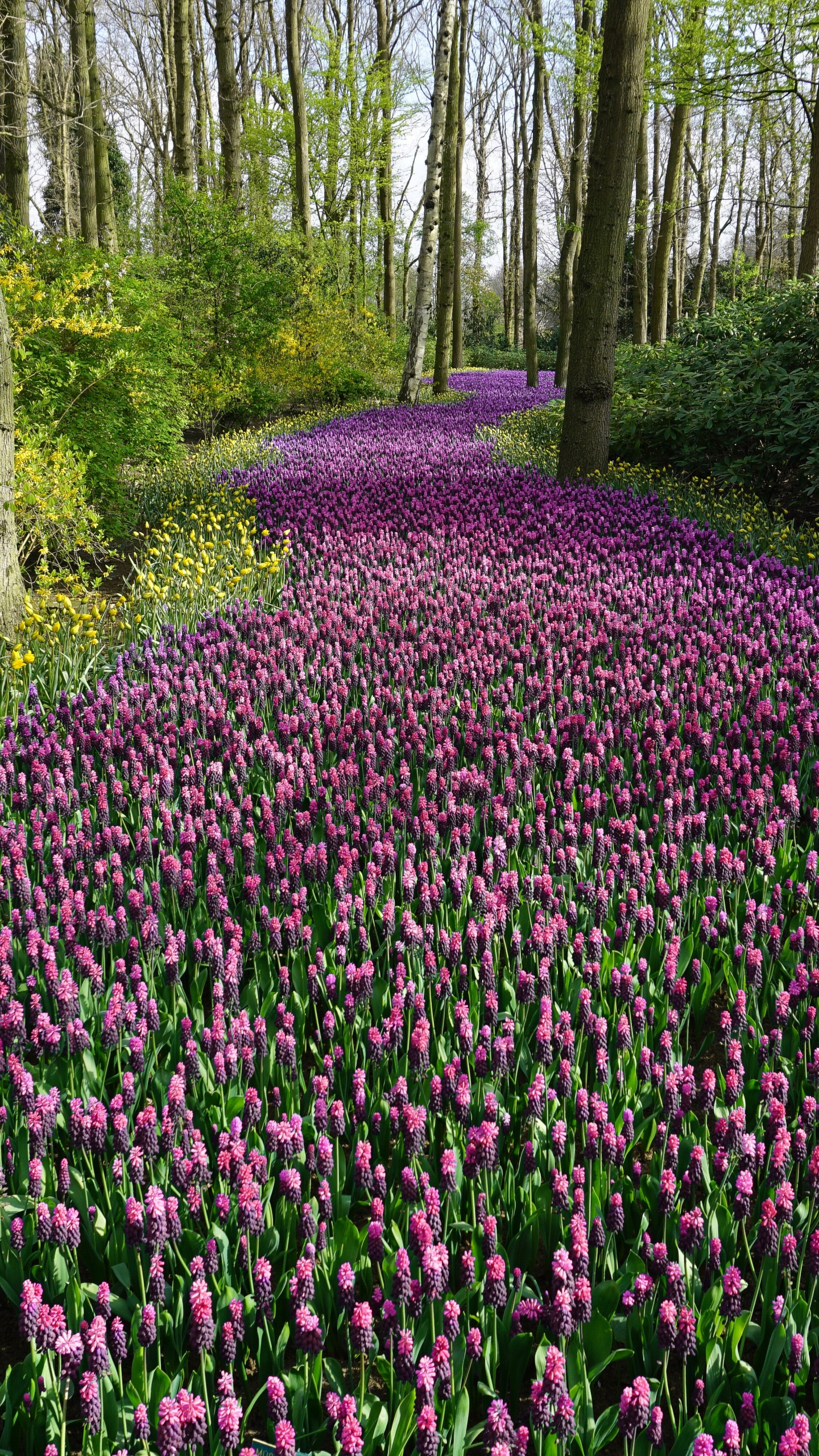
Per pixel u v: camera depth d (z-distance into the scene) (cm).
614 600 757
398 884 404
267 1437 232
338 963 352
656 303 2069
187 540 1016
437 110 1966
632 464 1380
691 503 1143
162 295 1588
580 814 464
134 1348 239
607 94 1086
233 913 407
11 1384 228
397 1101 299
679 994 324
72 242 1194
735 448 1291
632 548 920
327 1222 258
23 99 1723
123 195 3825
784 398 1196
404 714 567
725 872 395
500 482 1216
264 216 2698
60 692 595
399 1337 231
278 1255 264
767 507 1169
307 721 545
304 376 2394
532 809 471
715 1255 243
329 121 3450
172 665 656
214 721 544
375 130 3453
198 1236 258
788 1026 334
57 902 393
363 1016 336
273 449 1556
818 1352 231
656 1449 225
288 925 368
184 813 463
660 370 1445
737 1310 237
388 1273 257
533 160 2650
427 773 504
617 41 1061
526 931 387
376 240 3969
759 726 539
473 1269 243
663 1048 310
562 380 2697
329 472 1334
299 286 2355
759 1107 298
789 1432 202
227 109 2325
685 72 1814
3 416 729
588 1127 266
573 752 528
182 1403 201
